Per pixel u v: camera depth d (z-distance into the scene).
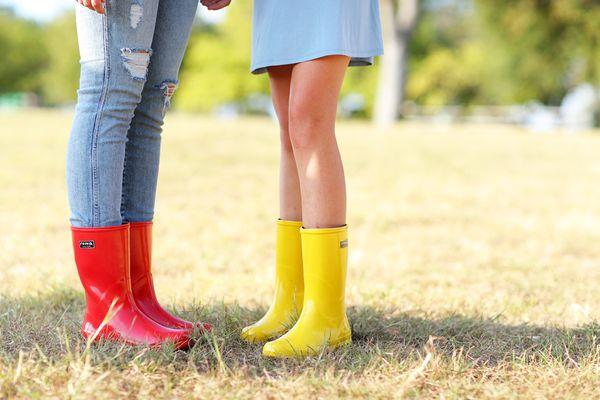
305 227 2.88
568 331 3.06
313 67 2.75
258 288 4.04
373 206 7.66
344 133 18.89
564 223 6.77
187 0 2.95
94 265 2.75
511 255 5.29
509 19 33.78
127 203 3.00
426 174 10.91
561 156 14.12
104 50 2.68
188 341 2.74
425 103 54.16
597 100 42.34
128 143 3.00
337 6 2.70
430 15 50.25
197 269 4.58
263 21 2.91
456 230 6.37
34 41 68.12
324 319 2.83
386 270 4.70
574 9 32.53
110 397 2.25
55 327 2.96
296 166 3.12
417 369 2.44
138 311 2.82
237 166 11.34
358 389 2.33
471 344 2.93
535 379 2.49
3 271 4.34
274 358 2.71
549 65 36.19
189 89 59.09
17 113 27.98
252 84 57.06
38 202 7.23
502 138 18.44
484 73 43.16
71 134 2.76
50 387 2.29
